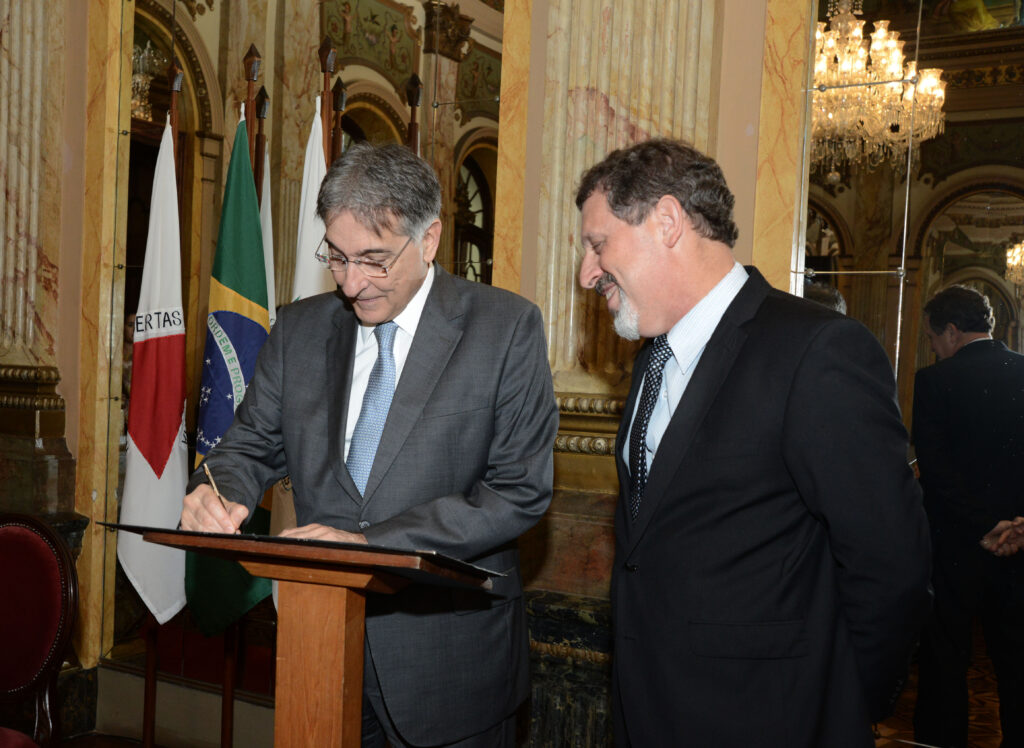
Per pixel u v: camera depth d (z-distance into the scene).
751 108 2.70
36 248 3.88
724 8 2.73
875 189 2.56
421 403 1.88
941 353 2.48
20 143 3.85
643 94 2.82
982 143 2.43
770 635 1.45
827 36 2.62
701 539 1.50
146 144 4.00
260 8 3.68
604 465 2.94
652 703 1.53
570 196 2.94
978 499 2.44
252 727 3.50
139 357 3.63
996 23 2.40
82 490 3.89
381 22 3.34
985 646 2.44
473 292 2.03
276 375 2.07
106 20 3.84
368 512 1.85
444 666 1.86
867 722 1.46
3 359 3.84
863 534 1.40
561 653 2.87
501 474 1.88
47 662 2.59
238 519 1.75
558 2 2.94
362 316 1.87
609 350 2.91
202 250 3.92
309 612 1.47
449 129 3.23
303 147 3.60
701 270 1.56
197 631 3.78
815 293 2.64
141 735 3.79
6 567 2.67
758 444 1.46
